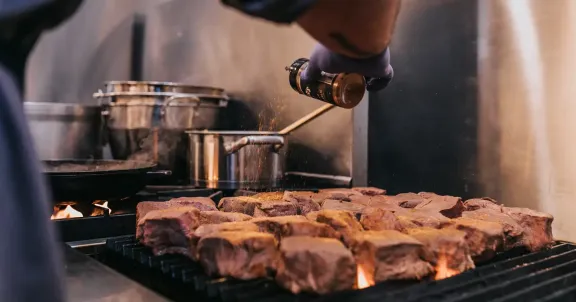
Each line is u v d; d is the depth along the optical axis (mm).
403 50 1392
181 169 1584
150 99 1536
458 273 770
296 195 1071
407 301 667
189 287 746
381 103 1451
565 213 1110
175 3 2020
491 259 861
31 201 540
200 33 1940
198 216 887
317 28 622
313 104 1567
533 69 1151
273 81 1689
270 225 826
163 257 839
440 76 1314
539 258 861
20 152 537
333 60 714
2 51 553
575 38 1088
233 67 1829
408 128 1390
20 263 531
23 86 567
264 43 1711
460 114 1277
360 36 632
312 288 684
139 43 2170
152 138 1549
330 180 1528
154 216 859
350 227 812
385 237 755
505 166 1201
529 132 1161
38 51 2391
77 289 713
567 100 1102
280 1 555
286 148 1421
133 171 1156
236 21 1802
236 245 736
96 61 2307
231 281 729
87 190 1101
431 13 1326
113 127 1589
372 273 729
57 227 979
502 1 1191
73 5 573
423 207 984
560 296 688
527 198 1168
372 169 1483
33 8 542
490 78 1220
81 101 2367
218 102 1641
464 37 1264
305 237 742
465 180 1271
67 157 1705
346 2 595
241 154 1391
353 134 1478
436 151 1328
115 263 893
